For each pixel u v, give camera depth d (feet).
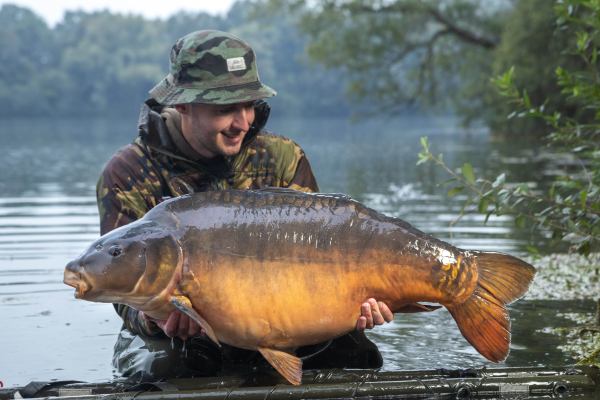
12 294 19.66
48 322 17.25
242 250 11.50
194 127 13.42
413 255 11.67
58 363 14.42
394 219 11.88
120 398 11.44
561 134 18.58
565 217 17.52
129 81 312.91
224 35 13.19
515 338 15.69
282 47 289.53
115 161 14.05
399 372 12.51
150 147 13.85
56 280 21.13
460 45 103.76
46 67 330.54
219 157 14.01
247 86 13.07
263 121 14.06
